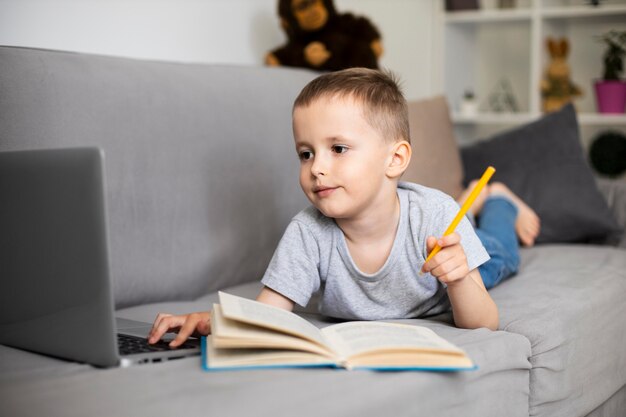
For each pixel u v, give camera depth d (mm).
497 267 1467
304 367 937
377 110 1168
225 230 1599
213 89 1614
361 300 1273
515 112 3379
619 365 1479
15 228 1055
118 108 1413
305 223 1275
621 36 2996
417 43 3080
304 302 1266
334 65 2139
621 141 3006
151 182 1460
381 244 1246
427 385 930
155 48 2016
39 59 1322
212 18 2176
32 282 1043
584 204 2043
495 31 3475
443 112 2193
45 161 985
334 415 819
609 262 1708
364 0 2748
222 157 1599
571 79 3336
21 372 956
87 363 988
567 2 3256
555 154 2121
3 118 1247
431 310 1305
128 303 1418
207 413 791
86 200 936
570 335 1283
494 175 2129
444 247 1083
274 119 1729
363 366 914
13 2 1672
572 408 1287
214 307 1046
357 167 1146
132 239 1420
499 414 1075
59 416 791
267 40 2381
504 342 1107
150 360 981
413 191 1282
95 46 1858
